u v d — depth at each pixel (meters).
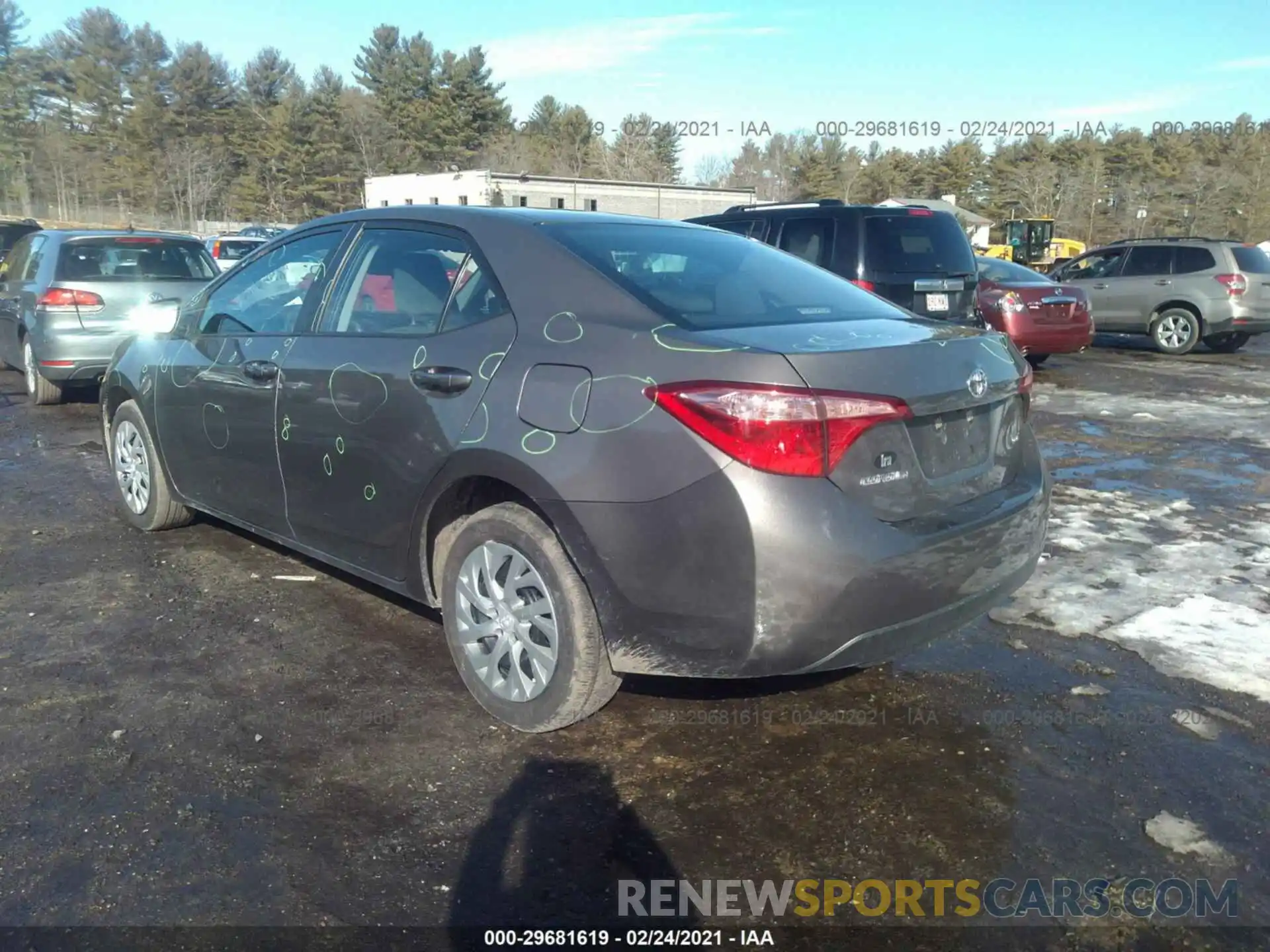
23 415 9.02
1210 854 2.76
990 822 2.91
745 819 2.92
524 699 3.29
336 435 3.77
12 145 58.56
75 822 2.84
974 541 3.08
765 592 2.76
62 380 8.93
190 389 4.63
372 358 3.65
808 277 3.94
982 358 3.30
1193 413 9.43
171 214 57.72
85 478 6.64
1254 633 4.19
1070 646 4.08
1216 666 3.89
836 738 3.37
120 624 4.23
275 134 56.81
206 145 60.38
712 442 2.77
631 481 2.88
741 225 9.65
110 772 3.10
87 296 8.79
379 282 3.87
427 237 3.79
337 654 3.97
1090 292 15.12
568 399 3.03
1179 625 4.28
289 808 2.94
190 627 4.20
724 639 2.84
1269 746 3.31
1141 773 3.15
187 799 2.97
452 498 3.51
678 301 3.26
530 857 2.74
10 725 3.38
